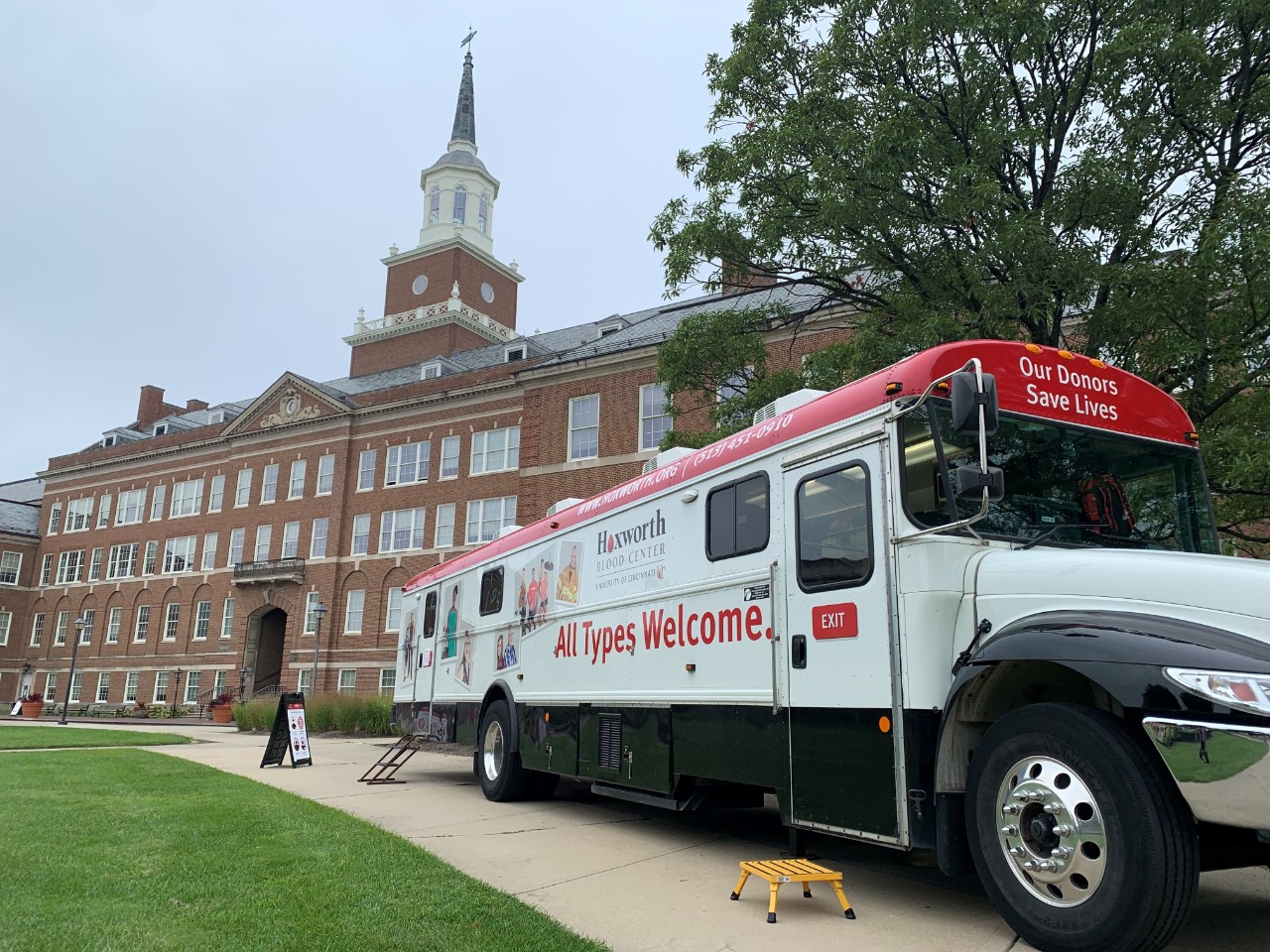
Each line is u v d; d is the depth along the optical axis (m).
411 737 13.41
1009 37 10.60
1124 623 4.28
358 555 40.62
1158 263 10.22
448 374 44.25
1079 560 4.70
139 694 47.09
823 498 6.04
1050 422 5.73
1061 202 10.41
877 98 11.37
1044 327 10.68
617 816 9.48
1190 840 4.00
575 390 32.16
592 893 5.98
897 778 5.11
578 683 9.05
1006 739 4.68
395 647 38.44
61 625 52.78
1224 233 8.62
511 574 11.02
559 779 11.88
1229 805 3.75
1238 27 10.12
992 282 11.02
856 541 5.68
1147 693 4.00
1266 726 3.69
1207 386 9.16
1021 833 4.55
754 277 13.79
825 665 5.80
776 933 5.05
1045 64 11.14
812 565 6.04
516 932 4.81
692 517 7.52
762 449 6.77
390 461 40.91
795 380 12.05
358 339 54.53
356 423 42.44
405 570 39.00
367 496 41.16
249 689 43.12
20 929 4.62
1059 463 5.69
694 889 6.12
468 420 38.69
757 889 6.11
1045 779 4.45
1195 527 6.01
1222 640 3.97
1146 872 3.97
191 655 45.50
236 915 4.94
